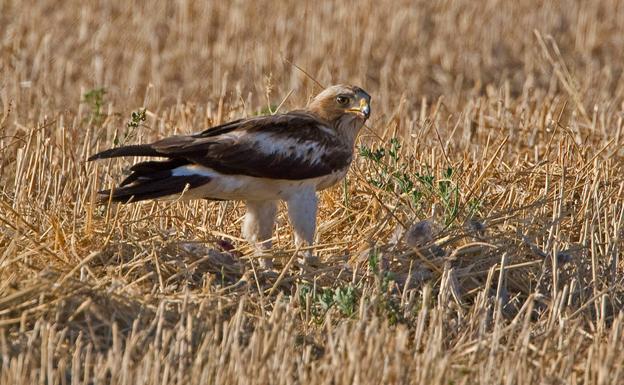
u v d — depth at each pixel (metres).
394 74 26.36
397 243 12.54
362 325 10.01
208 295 11.13
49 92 21.67
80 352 9.86
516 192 14.12
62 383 9.20
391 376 9.21
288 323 10.26
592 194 13.71
